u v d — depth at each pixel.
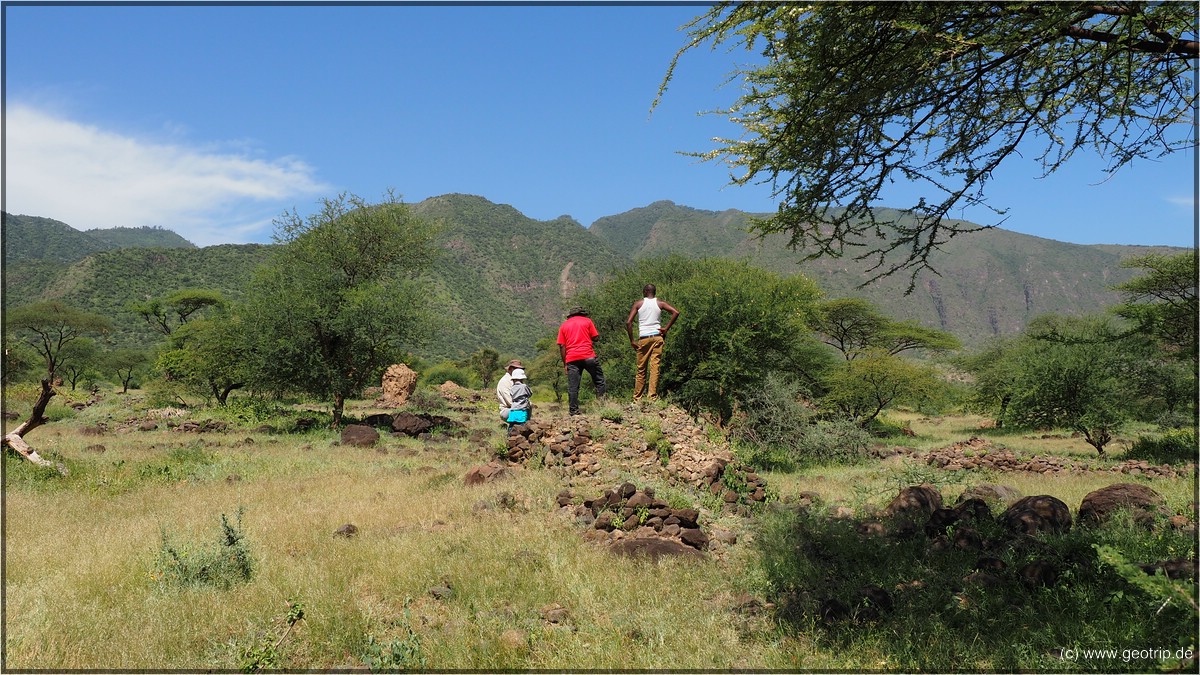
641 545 6.74
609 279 29.97
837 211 5.81
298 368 23.11
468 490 9.37
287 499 9.71
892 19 4.47
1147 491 8.40
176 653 4.64
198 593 5.62
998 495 10.98
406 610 5.04
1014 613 4.88
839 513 8.56
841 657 4.43
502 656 4.50
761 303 21.38
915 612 5.03
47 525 7.93
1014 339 44.97
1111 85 5.22
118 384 70.44
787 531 7.39
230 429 22.88
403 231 27.17
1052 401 26.44
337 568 6.17
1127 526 7.13
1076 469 18.17
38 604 5.29
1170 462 21.53
